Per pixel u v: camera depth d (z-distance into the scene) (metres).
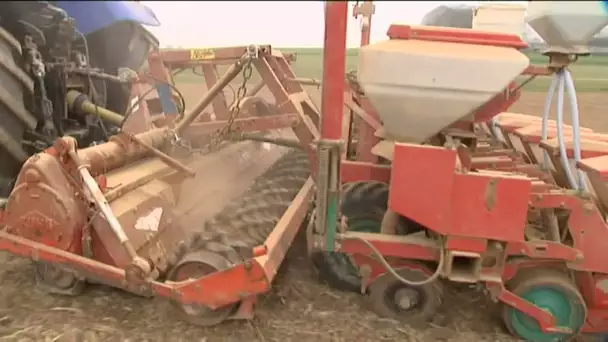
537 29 3.09
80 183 3.04
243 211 3.47
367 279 3.17
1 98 3.84
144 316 3.17
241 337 2.99
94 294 3.38
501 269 2.96
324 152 2.67
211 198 4.05
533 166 3.60
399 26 3.10
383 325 3.15
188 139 4.14
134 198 3.24
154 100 4.69
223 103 4.71
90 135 4.70
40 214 2.99
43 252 3.00
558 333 3.04
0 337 2.90
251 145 5.09
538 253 2.96
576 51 3.03
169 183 3.70
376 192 3.49
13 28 4.11
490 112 3.11
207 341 2.95
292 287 3.57
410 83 2.84
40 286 3.38
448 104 2.86
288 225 3.20
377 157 3.78
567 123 5.34
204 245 3.11
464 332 3.16
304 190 3.83
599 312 3.16
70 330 2.98
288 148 5.41
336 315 3.24
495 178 2.79
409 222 3.30
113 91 5.08
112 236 2.99
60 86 4.34
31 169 2.96
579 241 2.98
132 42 5.03
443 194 2.83
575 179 3.36
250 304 3.04
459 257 3.11
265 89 6.65
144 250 3.16
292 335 3.03
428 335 3.09
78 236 3.04
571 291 2.99
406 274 3.09
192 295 2.84
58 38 4.29
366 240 2.97
